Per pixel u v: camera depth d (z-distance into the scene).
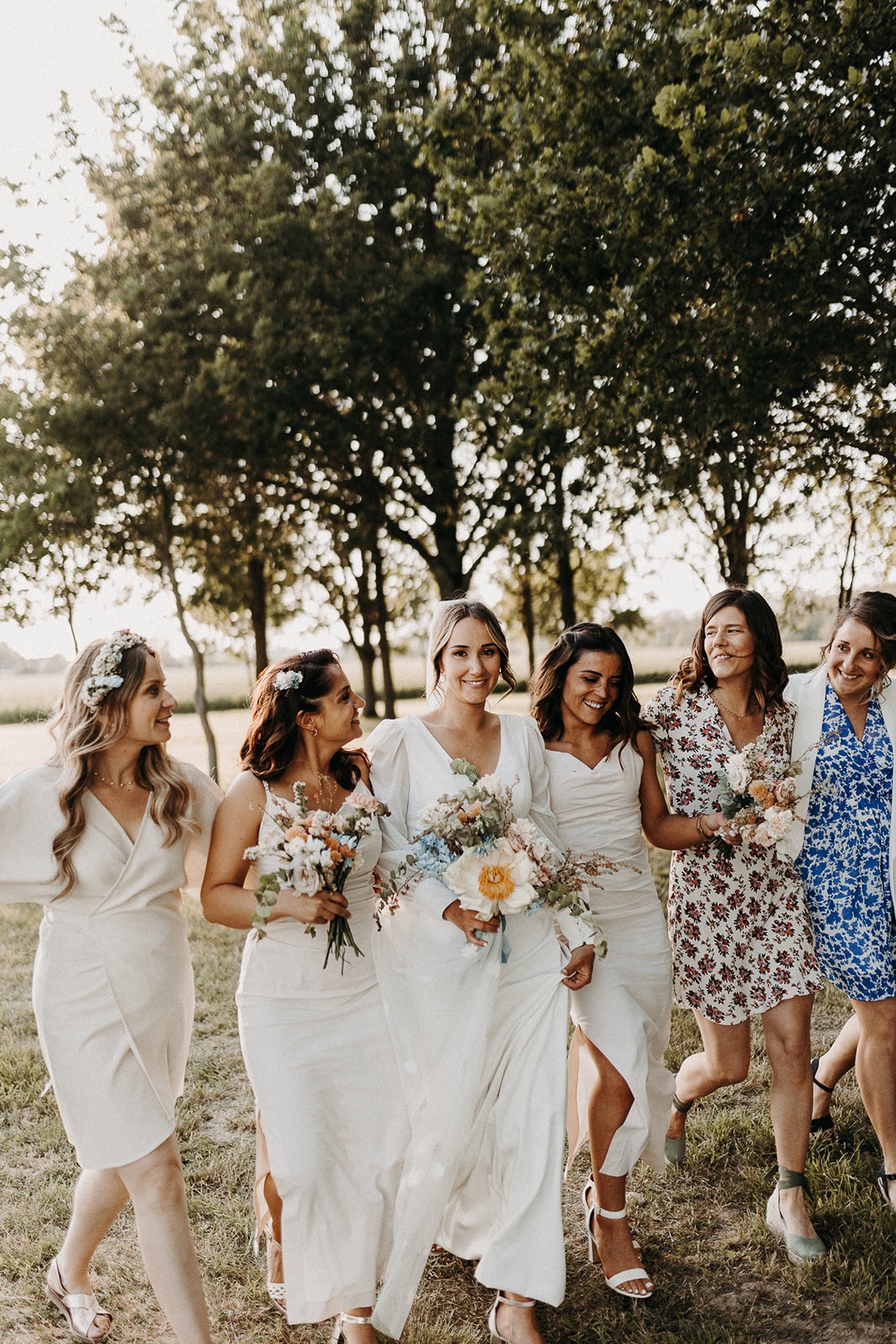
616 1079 3.12
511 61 10.26
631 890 3.37
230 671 46.72
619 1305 3.05
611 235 8.88
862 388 9.59
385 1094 2.96
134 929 2.80
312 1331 2.98
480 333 14.37
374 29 15.67
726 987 3.41
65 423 15.05
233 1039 5.11
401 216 11.68
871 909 3.39
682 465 9.45
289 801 3.03
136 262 15.46
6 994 5.99
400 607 27.67
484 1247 3.17
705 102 8.27
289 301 14.10
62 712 2.87
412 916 3.11
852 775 3.45
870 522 18.19
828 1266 3.08
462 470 17.31
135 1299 3.13
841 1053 3.74
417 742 3.28
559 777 3.37
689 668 3.56
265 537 19.33
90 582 18.61
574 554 21.92
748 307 8.47
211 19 16.23
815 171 7.98
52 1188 3.70
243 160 15.41
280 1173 2.73
